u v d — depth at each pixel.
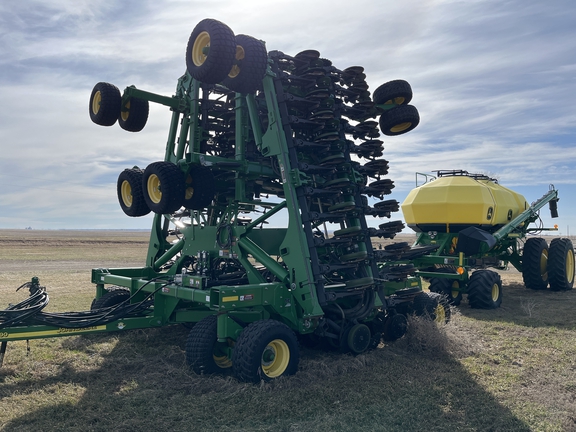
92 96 6.77
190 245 6.59
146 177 5.90
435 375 4.86
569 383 4.70
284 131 5.38
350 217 5.77
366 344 5.52
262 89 5.53
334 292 5.22
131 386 4.51
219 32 5.01
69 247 37.97
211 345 4.83
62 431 3.52
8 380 4.64
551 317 8.12
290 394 4.26
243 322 4.92
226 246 5.90
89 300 9.25
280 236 6.16
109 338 6.39
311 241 5.16
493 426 3.69
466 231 8.86
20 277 13.42
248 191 6.36
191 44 5.41
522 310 8.90
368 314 5.56
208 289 5.07
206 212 6.69
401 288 6.57
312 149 5.64
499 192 10.27
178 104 6.41
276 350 4.74
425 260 9.56
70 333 4.93
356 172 5.88
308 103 5.56
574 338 6.58
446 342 5.73
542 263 11.48
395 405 4.05
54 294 10.05
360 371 4.96
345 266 5.37
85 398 4.17
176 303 5.61
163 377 4.77
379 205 6.05
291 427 3.62
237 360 4.48
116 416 3.80
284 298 5.16
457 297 9.55
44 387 4.45
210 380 4.58
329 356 5.50
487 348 6.02
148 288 5.95
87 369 5.04
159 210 5.70
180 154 6.66
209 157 5.70
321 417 3.82
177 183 5.59
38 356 5.43
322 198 5.87
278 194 6.79
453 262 9.10
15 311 4.55
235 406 4.00
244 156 5.91
